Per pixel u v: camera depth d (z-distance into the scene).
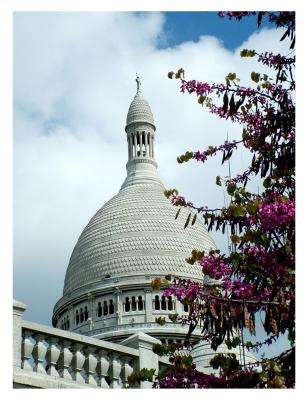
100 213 148.88
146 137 160.88
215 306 24.33
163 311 131.00
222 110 26.14
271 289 24.53
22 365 27.36
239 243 24.78
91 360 29.19
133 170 157.75
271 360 24.33
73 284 141.00
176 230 141.88
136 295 133.75
